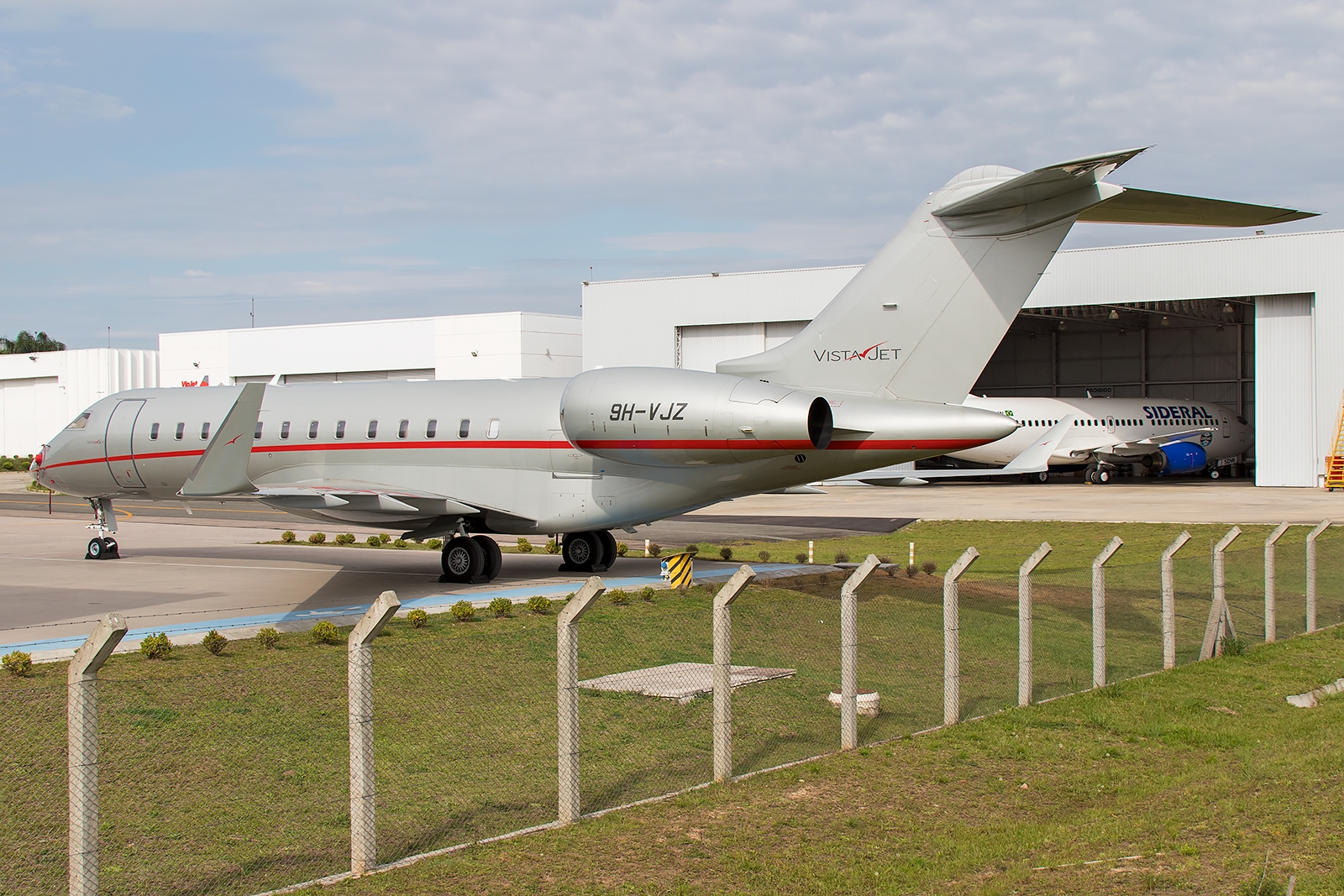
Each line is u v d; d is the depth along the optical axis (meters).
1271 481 59.84
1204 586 24.80
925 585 24.64
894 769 12.70
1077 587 23.97
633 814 10.98
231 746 12.48
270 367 82.06
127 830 10.29
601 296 69.00
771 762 12.92
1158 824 10.81
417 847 10.13
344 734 13.03
